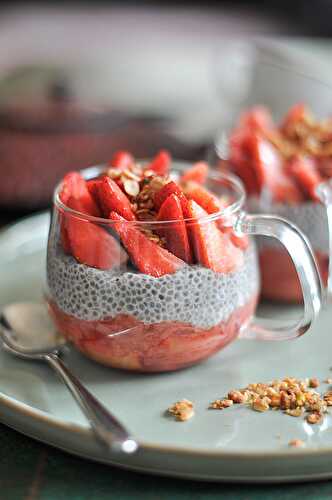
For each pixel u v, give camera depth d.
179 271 0.48
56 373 0.51
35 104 0.88
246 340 0.54
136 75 1.22
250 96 0.86
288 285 0.56
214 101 1.05
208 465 0.44
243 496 0.44
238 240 0.50
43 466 0.46
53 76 1.01
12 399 0.47
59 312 0.50
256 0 1.98
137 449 0.44
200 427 0.47
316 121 0.62
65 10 2.02
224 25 1.81
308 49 1.01
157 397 0.49
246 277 0.51
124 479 0.45
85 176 0.54
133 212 0.49
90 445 0.45
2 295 0.59
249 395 0.49
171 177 0.52
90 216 0.48
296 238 0.49
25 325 0.54
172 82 1.18
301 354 0.52
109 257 0.48
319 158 0.58
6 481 0.45
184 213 0.48
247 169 0.56
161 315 0.48
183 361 0.50
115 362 0.50
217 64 0.96
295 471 0.44
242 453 0.44
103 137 0.86
